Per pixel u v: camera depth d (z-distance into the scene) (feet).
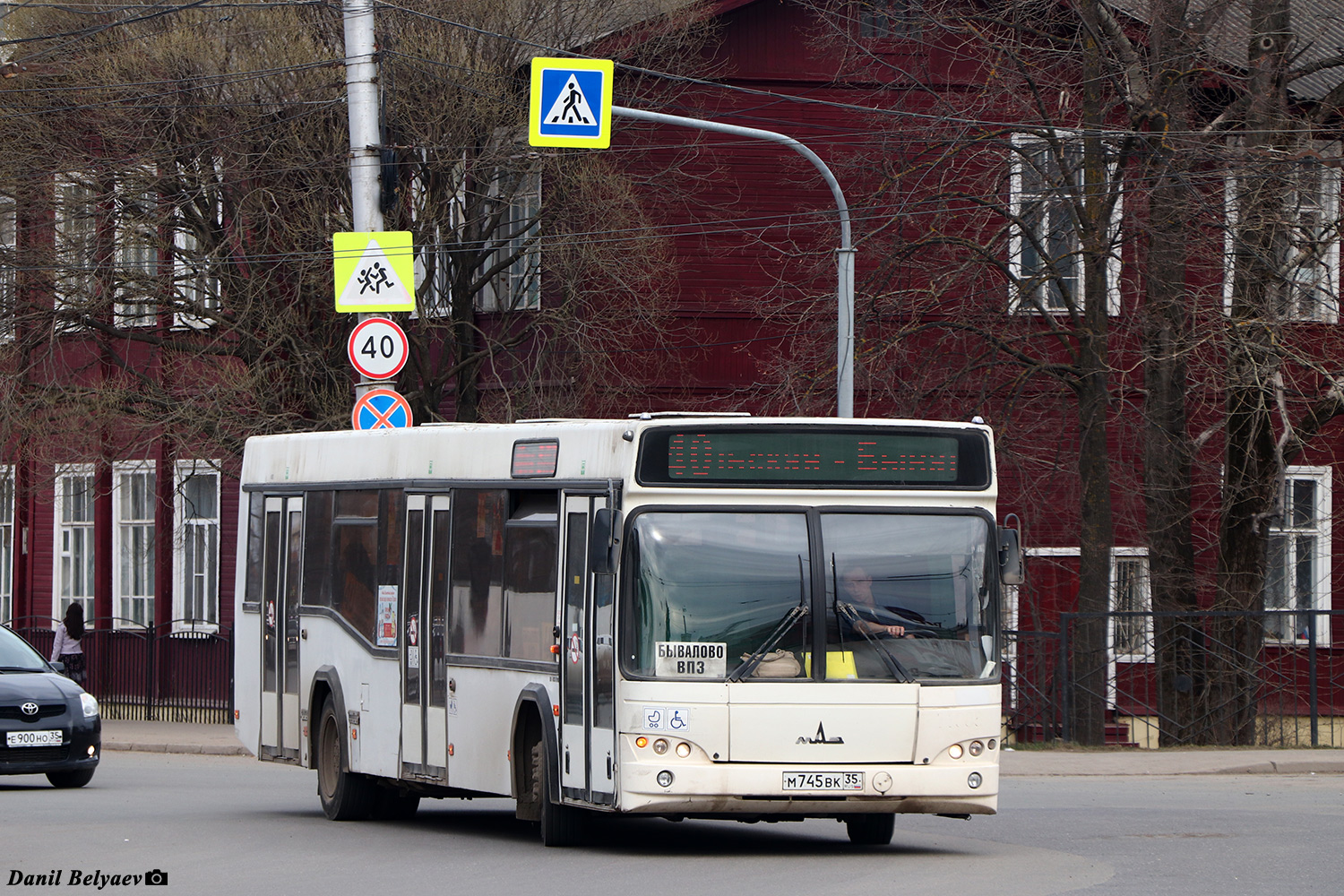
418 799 118.42
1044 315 176.55
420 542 108.17
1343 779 148.97
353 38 147.64
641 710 86.48
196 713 228.02
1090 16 173.99
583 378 195.31
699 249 209.67
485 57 181.37
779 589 88.12
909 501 90.48
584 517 92.12
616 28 194.90
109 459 192.13
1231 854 91.25
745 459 89.20
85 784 145.28
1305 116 183.62
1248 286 173.27
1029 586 200.13
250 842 100.37
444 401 213.05
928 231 179.83
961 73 210.18
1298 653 179.32
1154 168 173.37
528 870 85.81
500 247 193.36
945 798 87.81
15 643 152.25
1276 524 210.38
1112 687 175.94
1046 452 194.59
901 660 88.63
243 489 134.92
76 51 187.42
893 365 179.22
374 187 148.05
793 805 86.79
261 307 182.50
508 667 98.37
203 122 180.65
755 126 210.59
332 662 118.01
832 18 209.97
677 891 77.10
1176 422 182.50
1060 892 76.02
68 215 187.83
